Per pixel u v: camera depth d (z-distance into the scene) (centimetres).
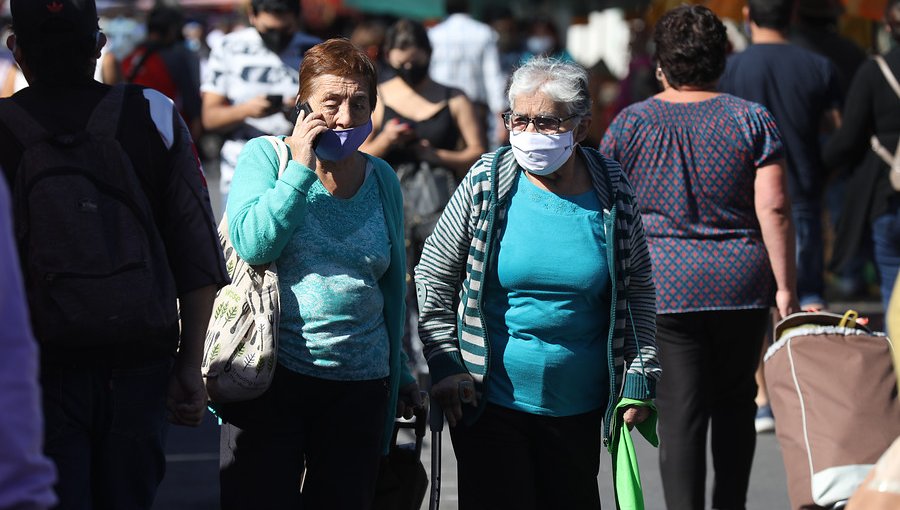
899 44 2438
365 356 1496
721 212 1895
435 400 1552
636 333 1565
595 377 1561
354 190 1523
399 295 1547
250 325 1449
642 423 1577
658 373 1556
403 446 1641
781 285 1906
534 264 1516
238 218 1448
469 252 1550
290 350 1472
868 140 2469
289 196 1422
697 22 1914
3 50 2958
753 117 1891
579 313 1537
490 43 4000
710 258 1894
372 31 4500
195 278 1363
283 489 1469
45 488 801
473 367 1537
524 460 1552
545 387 1534
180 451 2620
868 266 4219
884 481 953
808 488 1598
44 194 1266
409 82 2669
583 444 1566
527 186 1541
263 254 1437
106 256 1274
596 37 8450
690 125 1891
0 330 781
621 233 1530
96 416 1309
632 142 1908
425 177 2589
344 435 1488
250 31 2717
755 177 1902
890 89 2400
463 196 1548
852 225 2506
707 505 2289
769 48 2606
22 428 786
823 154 2530
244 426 1488
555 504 1581
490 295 1553
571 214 1530
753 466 2542
